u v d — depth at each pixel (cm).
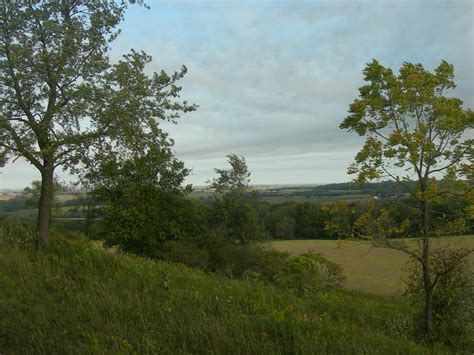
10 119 996
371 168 979
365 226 999
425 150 930
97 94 997
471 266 1012
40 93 1016
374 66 995
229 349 527
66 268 870
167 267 1109
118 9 1062
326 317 848
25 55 950
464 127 970
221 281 1086
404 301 2050
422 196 956
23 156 1021
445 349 906
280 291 1207
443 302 1024
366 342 646
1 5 959
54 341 516
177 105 1089
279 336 585
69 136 996
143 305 663
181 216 2575
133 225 2428
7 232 1104
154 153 1170
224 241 2539
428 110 986
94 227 2755
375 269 3691
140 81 1028
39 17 982
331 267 2302
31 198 3816
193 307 686
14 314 590
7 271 804
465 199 953
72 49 972
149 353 502
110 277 834
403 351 670
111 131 1020
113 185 2495
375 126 1016
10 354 484
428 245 996
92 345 493
